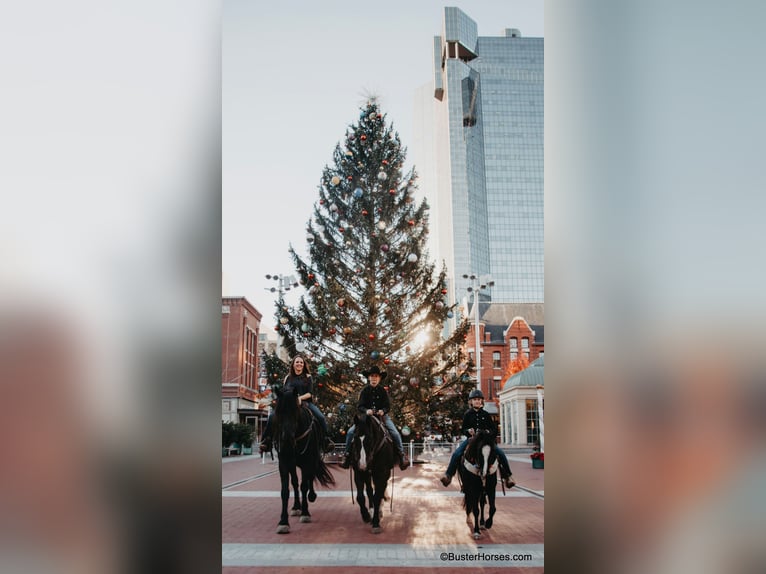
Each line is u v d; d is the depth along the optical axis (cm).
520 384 3969
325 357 1861
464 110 8556
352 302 1859
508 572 633
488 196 8475
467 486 801
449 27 8819
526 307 6356
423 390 1836
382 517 992
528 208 8469
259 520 966
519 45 8994
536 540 779
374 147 2016
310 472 941
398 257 1884
